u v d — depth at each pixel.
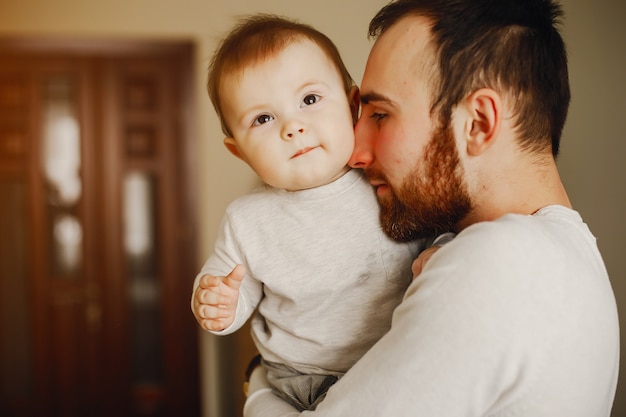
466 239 0.62
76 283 3.62
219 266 0.88
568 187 2.74
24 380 3.63
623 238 2.72
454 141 0.70
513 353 0.58
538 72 0.70
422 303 0.61
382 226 0.80
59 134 3.55
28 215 3.56
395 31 0.73
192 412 3.69
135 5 3.47
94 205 3.59
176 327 3.66
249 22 0.88
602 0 2.72
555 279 0.60
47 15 3.45
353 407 0.62
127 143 3.56
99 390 3.67
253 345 2.46
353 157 0.79
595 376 0.62
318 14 2.17
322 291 0.81
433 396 0.59
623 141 2.73
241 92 0.79
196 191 3.55
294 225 0.83
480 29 0.69
